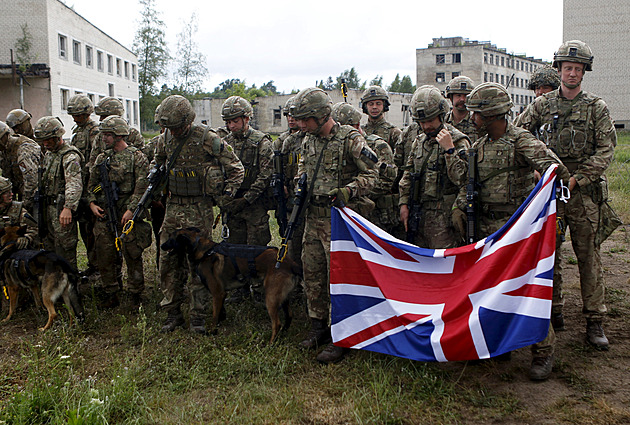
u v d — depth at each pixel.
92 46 36.44
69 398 3.83
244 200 5.96
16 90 29.92
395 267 4.40
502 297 3.95
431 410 3.76
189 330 5.29
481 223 4.47
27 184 6.26
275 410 3.76
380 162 5.05
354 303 4.45
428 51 65.94
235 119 6.07
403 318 4.21
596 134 4.73
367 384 4.10
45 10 29.78
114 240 5.92
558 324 5.05
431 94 4.66
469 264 4.18
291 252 5.99
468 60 64.19
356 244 4.48
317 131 4.65
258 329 5.27
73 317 5.36
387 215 5.68
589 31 50.69
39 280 5.41
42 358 4.50
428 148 4.90
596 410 3.69
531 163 4.25
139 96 52.56
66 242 6.14
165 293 5.34
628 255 7.69
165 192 5.57
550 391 3.97
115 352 4.79
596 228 4.66
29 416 3.65
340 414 3.72
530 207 4.01
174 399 3.99
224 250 5.14
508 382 4.14
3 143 6.74
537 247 3.97
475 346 3.94
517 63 70.00
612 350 4.59
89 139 6.83
